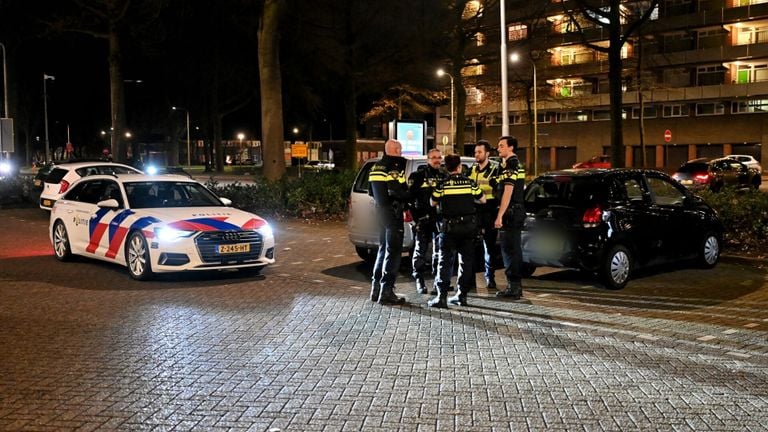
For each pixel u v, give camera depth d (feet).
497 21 147.64
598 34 197.47
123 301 29.37
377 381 19.02
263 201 63.98
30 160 216.54
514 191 29.73
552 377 19.44
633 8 147.74
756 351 22.24
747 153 187.01
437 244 31.01
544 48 132.67
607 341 23.31
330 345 22.62
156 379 19.16
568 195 32.55
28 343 22.77
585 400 17.60
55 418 16.30
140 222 34.22
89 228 38.01
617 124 82.58
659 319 26.53
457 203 28.02
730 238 42.78
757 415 16.60
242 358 21.17
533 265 34.76
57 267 38.22
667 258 34.78
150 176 39.14
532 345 22.76
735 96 182.91
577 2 84.69
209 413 16.65
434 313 27.43
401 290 32.55
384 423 16.02
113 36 97.60
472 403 17.34
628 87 168.45
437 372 19.84
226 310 27.76
